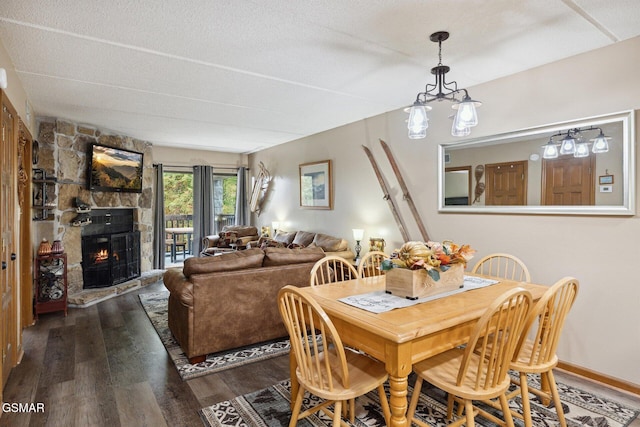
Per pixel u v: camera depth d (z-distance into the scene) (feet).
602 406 7.49
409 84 10.94
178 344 10.82
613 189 8.21
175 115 14.73
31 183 12.39
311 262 11.41
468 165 11.22
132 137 19.45
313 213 19.03
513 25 7.32
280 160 22.26
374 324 5.33
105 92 11.61
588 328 8.73
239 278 10.07
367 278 8.77
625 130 8.00
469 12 6.81
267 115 14.83
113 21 7.09
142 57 8.86
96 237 16.87
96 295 15.48
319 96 12.13
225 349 9.98
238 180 26.03
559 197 9.12
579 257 8.82
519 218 9.96
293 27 7.38
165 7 6.57
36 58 8.87
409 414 6.10
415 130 7.72
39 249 13.47
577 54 8.71
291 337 5.91
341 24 7.25
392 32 7.61
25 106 11.52
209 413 7.28
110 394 8.02
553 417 7.09
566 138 8.98
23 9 6.61
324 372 6.08
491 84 10.53
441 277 7.10
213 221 24.86
